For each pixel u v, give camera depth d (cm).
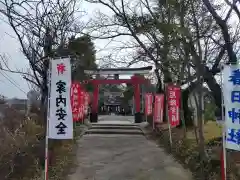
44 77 1232
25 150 1105
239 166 1112
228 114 842
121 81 3550
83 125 2838
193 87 1457
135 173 1245
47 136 945
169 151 1670
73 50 1414
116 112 6681
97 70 2723
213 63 1436
